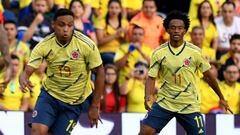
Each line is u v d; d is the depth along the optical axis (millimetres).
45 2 32750
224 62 34281
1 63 26797
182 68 22625
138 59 32625
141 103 31516
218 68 33125
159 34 34250
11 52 31016
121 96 31422
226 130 28438
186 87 22844
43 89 21766
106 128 27438
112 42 33438
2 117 26438
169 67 22703
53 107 21547
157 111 23156
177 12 22672
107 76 31062
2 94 29016
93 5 33781
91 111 21422
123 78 31828
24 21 32844
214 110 31672
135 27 33125
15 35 31234
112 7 33812
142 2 35125
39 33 32344
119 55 32500
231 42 34375
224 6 35750
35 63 21062
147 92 22953
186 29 22594
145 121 23312
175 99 22922
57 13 20562
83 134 27125
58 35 20625
